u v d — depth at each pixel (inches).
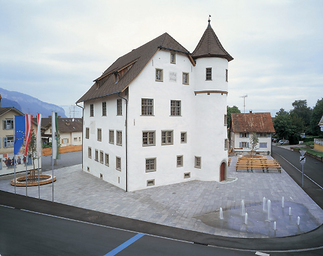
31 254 423.5
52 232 520.1
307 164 1504.7
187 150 990.4
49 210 660.7
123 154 864.9
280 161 1633.9
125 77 907.4
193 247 463.5
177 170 962.1
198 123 997.2
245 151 2097.7
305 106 4298.7
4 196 783.1
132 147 849.5
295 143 3181.6
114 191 851.4
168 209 675.4
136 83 848.9
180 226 563.8
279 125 3070.9
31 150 983.6
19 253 425.7
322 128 2303.2
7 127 1063.0
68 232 521.7
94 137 1130.0
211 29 1035.9
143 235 512.7
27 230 528.7
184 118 977.5
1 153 1043.9
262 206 705.0
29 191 850.1
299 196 799.1
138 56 991.6
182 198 772.0
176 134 957.2
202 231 538.3
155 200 752.3
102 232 524.7
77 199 760.3
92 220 593.3
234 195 807.1
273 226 569.0
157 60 895.7
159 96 904.9
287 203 730.2
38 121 796.6
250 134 2089.1
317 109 3137.3
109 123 975.6
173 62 940.0
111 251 440.8
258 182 984.9
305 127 3873.0
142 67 841.5
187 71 981.2
